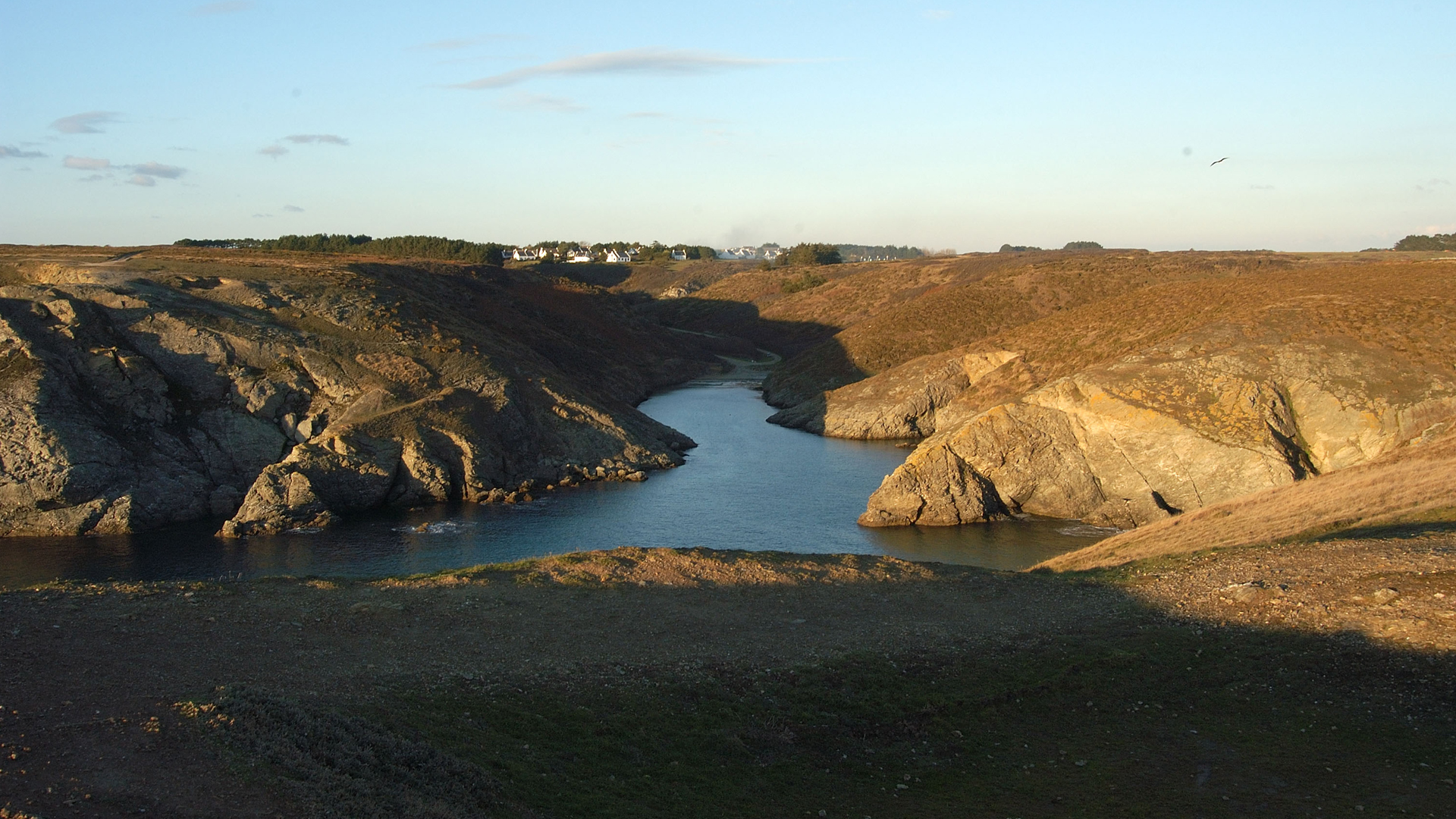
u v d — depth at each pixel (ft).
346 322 241.35
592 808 47.96
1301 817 49.80
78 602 66.39
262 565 153.07
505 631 71.36
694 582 88.12
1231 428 173.78
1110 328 251.39
